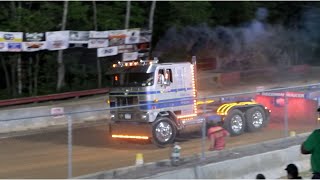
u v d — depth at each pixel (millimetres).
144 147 16766
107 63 32906
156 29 35562
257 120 18391
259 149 13797
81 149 16297
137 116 16906
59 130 15969
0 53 29109
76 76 32844
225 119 17547
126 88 17344
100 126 20875
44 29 28125
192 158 12805
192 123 17156
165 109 17031
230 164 12297
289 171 8914
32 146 15562
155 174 11188
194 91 17969
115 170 11539
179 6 33188
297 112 18609
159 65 17109
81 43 27750
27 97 27609
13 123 21094
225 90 31625
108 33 28625
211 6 36625
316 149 8484
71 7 29312
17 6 29984
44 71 31094
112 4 32062
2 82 31922
